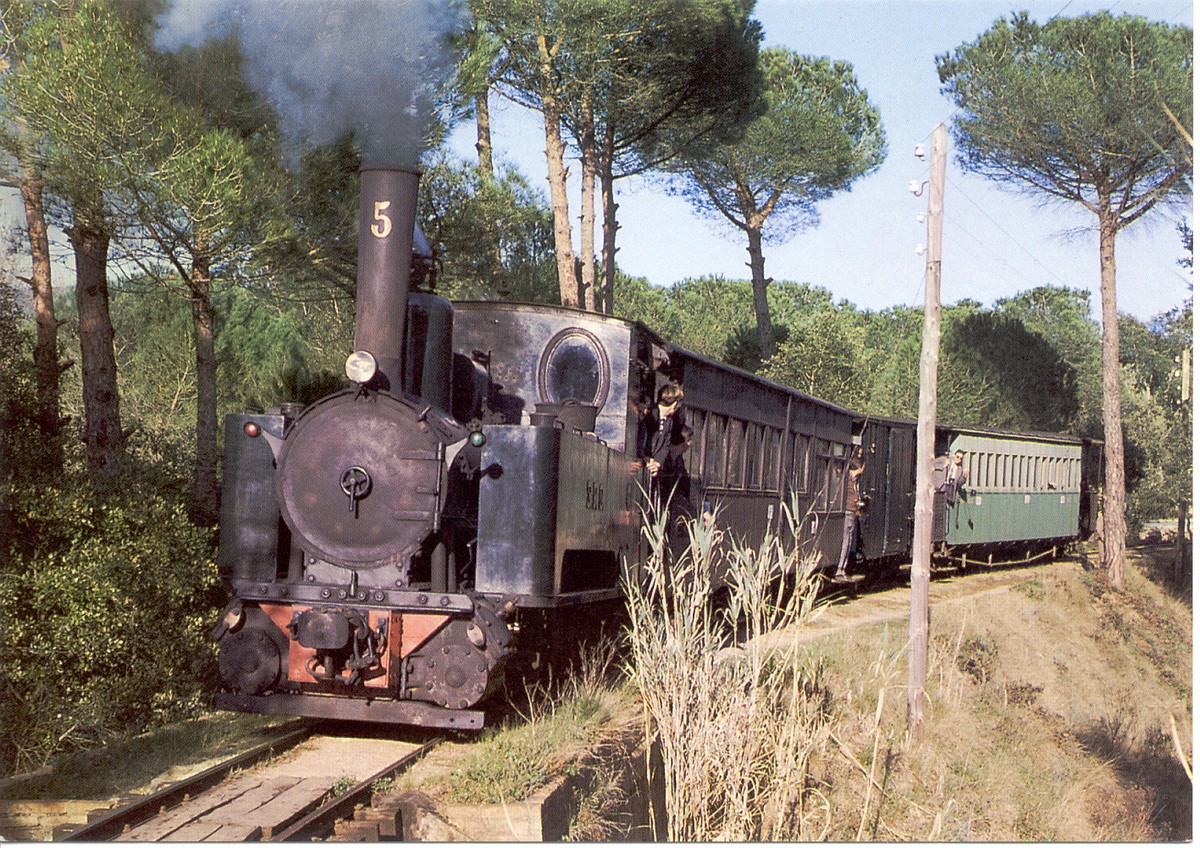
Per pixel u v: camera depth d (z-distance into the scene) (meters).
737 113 23.41
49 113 9.02
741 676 8.30
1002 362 35.78
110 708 8.01
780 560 8.49
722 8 20.44
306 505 7.84
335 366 16.58
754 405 13.76
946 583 22.80
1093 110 23.97
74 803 6.27
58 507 8.58
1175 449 37.25
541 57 18.58
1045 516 28.73
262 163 10.16
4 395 9.43
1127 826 12.77
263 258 10.77
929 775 12.19
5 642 7.76
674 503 10.82
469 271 15.29
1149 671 22.72
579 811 7.09
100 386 10.52
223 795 6.35
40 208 10.06
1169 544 39.28
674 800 7.82
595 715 8.46
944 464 22.64
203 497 11.55
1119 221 26.83
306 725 8.30
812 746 8.59
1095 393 41.59
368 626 7.61
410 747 7.65
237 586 7.88
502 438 7.86
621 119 22.67
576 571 9.32
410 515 7.68
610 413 9.73
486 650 7.52
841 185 34.72
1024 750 14.55
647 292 53.03
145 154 9.41
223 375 19.91
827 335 34.66
